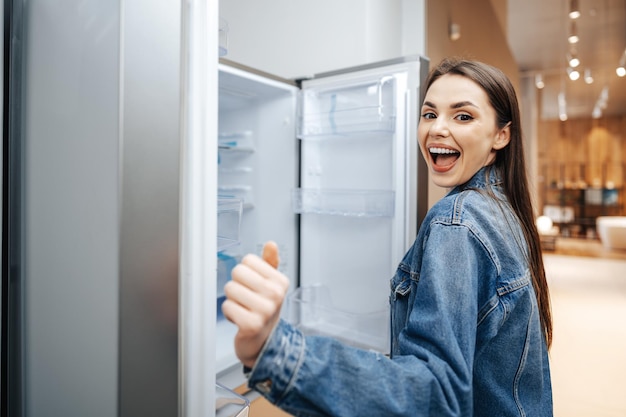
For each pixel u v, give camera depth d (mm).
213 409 618
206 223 605
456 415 505
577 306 3799
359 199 1597
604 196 9852
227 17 2516
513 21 5176
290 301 1812
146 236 563
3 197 735
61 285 651
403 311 788
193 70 597
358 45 2055
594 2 4562
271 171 1890
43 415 702
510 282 654
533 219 820
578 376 2328
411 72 1457
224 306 488
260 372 482
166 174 579
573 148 10336
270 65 2352
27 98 714
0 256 728
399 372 494
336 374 492
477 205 676
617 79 7723
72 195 625
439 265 605
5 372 739
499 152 825
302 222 1838
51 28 666
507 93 772
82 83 604
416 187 1467
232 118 2033
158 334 576
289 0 2277
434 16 2506
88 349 602
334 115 1680
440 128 757
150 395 572
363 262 1685
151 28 561
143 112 557
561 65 7277
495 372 694
